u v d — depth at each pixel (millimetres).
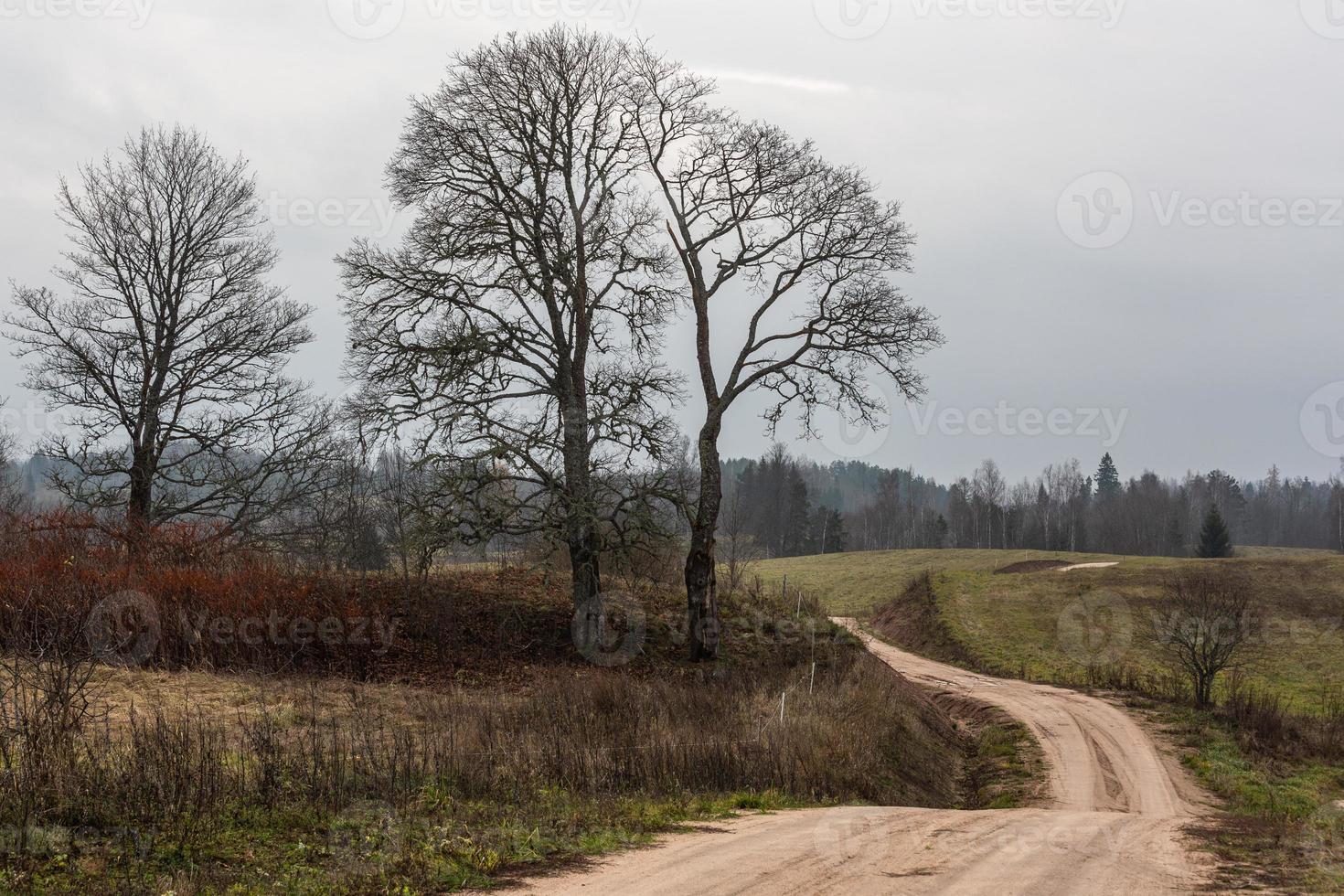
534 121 26266
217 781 10812
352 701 18281
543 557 28422
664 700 19969
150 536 24469
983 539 124750
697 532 27906
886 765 21031
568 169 26859
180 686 18000
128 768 10477
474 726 16219
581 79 26391
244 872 8867
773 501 108500
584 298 27078
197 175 29719
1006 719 32531
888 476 140875
